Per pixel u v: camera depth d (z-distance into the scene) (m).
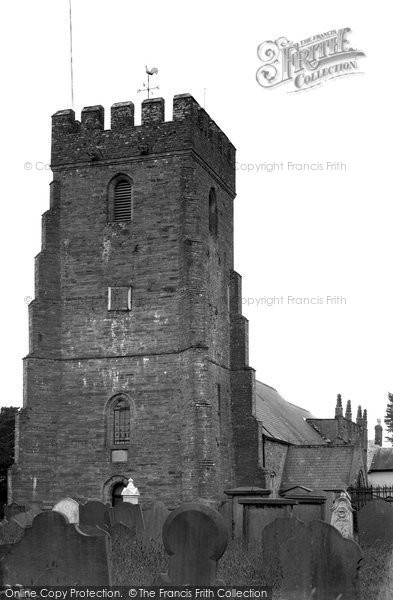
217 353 60.50
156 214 58.69
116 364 57.69
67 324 58.88
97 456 56.91
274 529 31.11
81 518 43.28
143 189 59.16
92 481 56.66
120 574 29.30
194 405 54.66
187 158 58.62
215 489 54.25
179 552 26.48
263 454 64.19
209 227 61.62
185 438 55.22
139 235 58.75
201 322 56.12
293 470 71.44
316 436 92.94
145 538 38.59
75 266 59.38
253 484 61.09
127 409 57.25
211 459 54.09
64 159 60.69
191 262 56.84
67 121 61.09
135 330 57.78
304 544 28.61
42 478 56.88
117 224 59.22
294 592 28.48
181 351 56.53
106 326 58.22
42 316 58.59
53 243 59.75
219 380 60.44
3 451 81.75
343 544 28.23
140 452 56.12
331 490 67.69
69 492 56.88
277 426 76.00
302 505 51.84
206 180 61.19
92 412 57.53
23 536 26.73
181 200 58.25
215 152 63.25
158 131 59.31
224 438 60.53
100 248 59.22
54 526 26.56
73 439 57.44
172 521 26.61
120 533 37.50
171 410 56.16
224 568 30.50
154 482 55.53
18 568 26.66
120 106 60.34
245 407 62.12
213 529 26.34
